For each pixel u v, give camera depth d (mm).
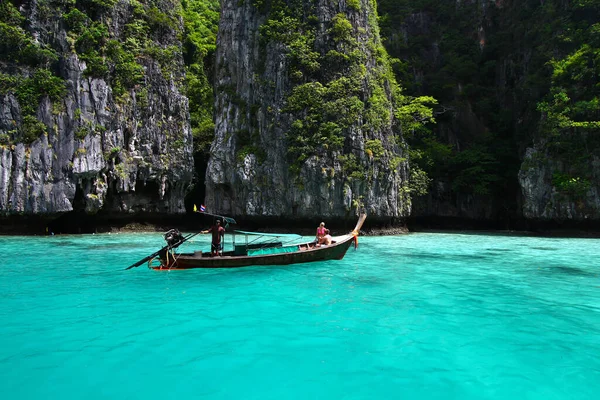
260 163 32969
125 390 5680
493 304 10172
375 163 32156
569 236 32531
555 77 34906
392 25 48250
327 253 16516
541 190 34156
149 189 34781
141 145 33438
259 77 33969
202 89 43812
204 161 40375
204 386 5801
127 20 34469
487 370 6375
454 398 5531
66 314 9102
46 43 30266
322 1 33406
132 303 10070
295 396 5535
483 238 29812
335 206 31328
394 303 10203
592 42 33625
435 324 8531
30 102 29047
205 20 51625
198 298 10602
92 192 30531
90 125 30188
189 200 40312
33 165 28828
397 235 32969
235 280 12922
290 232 32469
